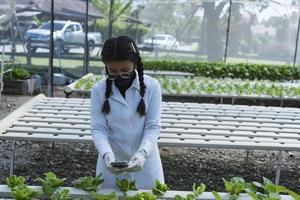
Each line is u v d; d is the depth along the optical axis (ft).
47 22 35.27
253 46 42.63
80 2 36.11
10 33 34.06
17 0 34.32
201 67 35.14
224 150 18.02
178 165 15.66
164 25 43.27
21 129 13.04
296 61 41.63
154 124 7.47
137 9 42.65
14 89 29.55
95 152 16.71
